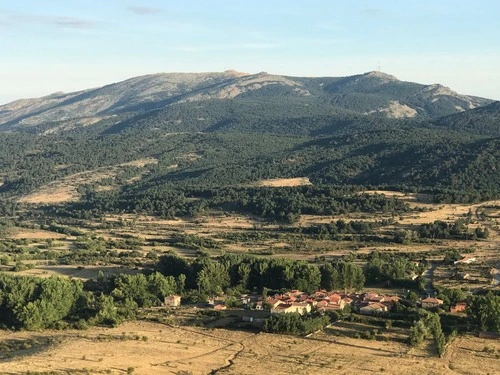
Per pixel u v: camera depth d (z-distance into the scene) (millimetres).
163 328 178375
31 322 176750
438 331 157750
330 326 176875
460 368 144625
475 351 156125
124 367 144000
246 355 153875
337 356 152750
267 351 156875
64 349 156750
